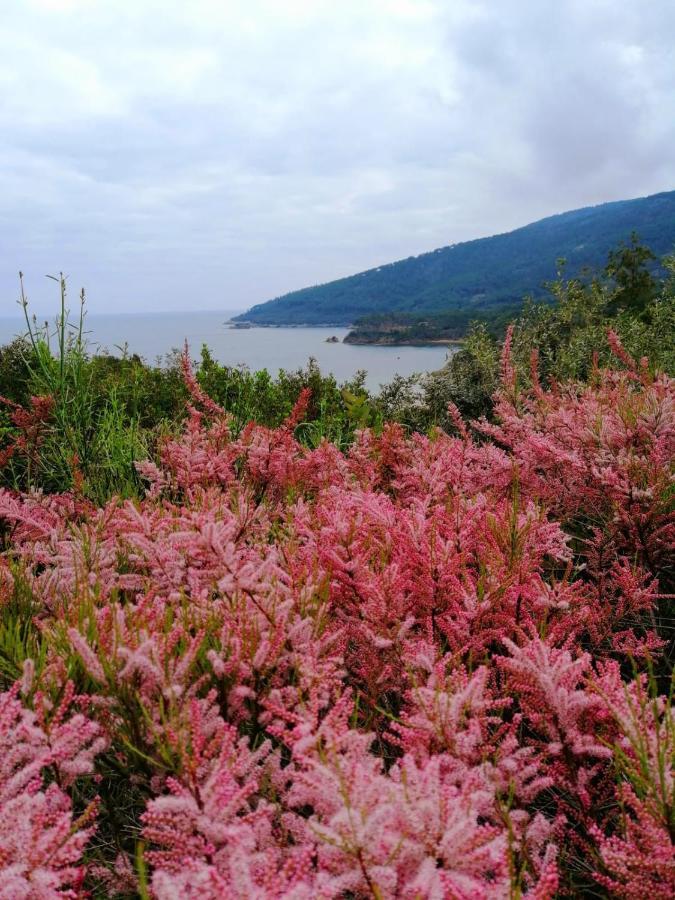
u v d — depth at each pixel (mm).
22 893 986
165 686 1416
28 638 1817
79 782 1690
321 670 1655
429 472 3623
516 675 1661
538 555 2520
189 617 1902
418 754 1419
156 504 3172
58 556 2543
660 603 2820
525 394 5242
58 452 4465
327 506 3088
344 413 6480
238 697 1591
